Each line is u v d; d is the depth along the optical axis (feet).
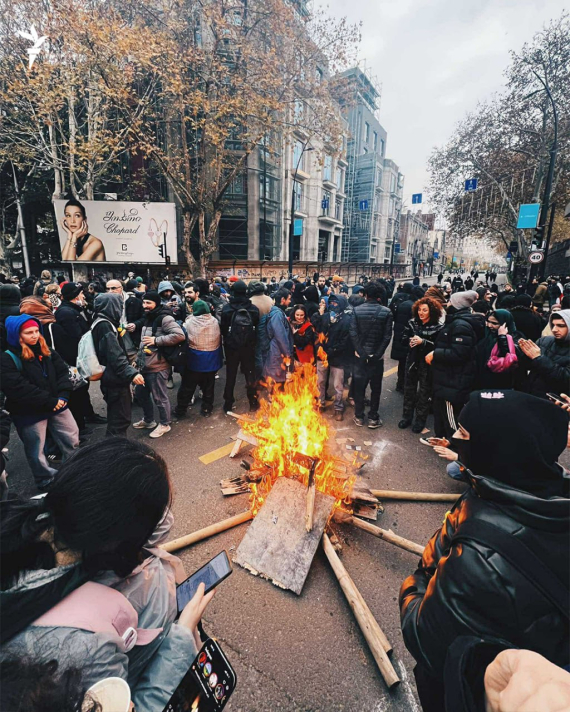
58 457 13.07
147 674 2.80
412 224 252.21
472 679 2.17
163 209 65.21
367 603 7.35
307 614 7.09
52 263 80.33
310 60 47.70
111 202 63.62
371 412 15.62
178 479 11.59
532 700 1.72
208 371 15.81
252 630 6.77
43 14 39.27
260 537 8.30
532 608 2.33
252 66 44.68
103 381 11.57
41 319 10.35
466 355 11.91
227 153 51.90
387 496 10.32
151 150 46.42
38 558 2.33
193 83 41.75
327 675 6.03
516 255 81.71
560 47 58.80
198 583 3.86
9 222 77.97
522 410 2.76
